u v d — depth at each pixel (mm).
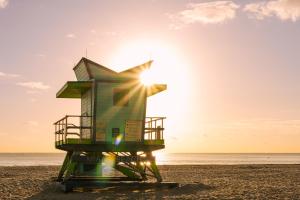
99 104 27188
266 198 23297
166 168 62125
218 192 25812
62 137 27828
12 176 42438
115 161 27062
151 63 28219
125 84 27688
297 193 25578
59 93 32062
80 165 30000
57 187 28094
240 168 61500
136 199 22656
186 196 23672
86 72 28250
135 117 27578
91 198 23047
